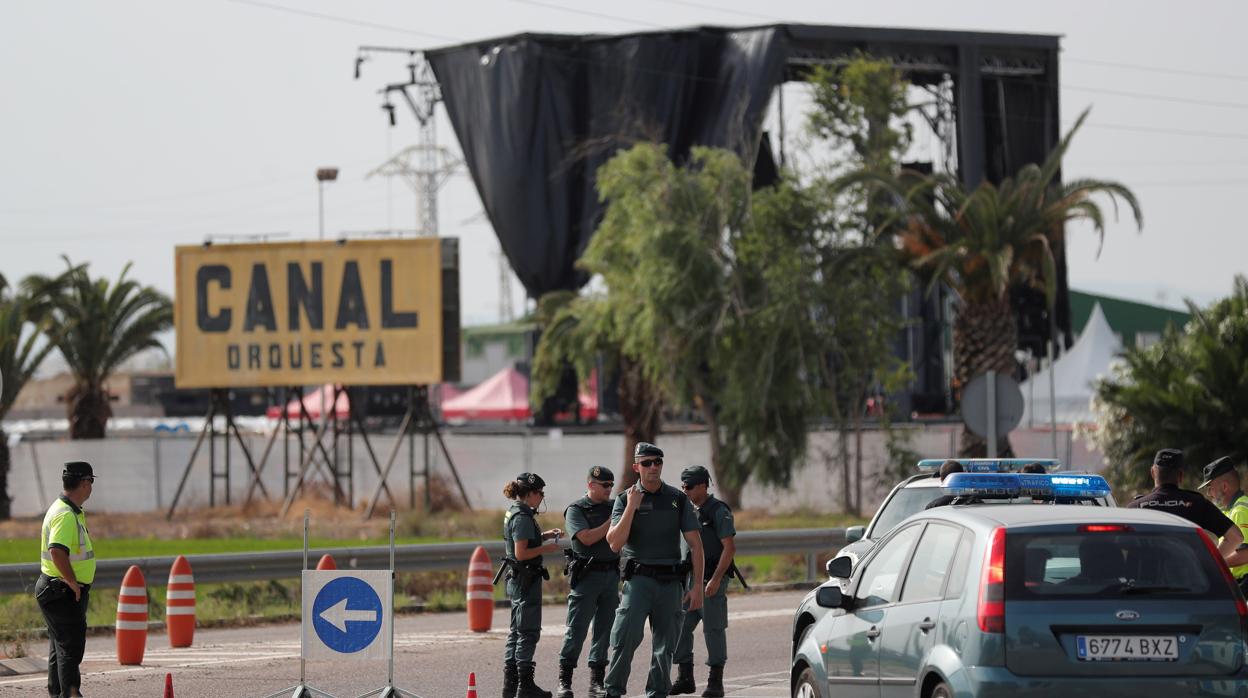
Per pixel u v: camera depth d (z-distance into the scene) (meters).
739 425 162.25
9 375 190.88
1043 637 33.75
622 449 176.25
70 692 50.19
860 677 39.47
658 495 48.12
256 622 85.62
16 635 74.75
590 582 52.16
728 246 164.62
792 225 164.75
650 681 48.34
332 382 171.12
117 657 68.00
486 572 79.06
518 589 54.06
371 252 170.25
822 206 164.00
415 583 98.38
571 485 178.50
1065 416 186.62
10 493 198.25
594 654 52.66
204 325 175.12
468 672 62.72
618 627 47.91
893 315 163.50
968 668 34.00
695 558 48.03
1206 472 49.88
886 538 41.09
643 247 163.50
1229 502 49.47
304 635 49.28
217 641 76.06
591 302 176.12
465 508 173.12
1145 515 35.94
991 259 142.75
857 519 152.00
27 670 65.56
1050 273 144.12
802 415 162.25
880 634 38.44
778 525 145.62
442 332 168.50
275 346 172.88
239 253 174.12
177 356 175.62
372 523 158.50
